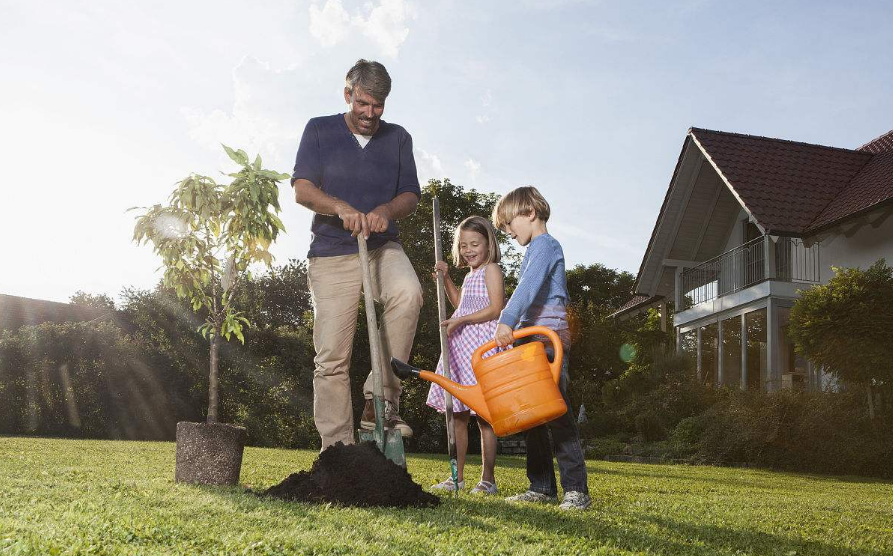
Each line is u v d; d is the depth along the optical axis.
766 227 14.66
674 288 20.80
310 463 5.89
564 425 3.53
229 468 3.46
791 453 11.05
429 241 18.53
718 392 15.12
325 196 3.61
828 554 2.72
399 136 4.08
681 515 3.56
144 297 19.53
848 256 14.80
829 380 13.16
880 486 7.89
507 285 19.47
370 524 2.42
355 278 3.88
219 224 4.00
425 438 17.48
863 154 17.25
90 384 17.23
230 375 17.98
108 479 3.46
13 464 4.24
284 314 30.84
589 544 2.43
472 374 4.25
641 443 14.89
